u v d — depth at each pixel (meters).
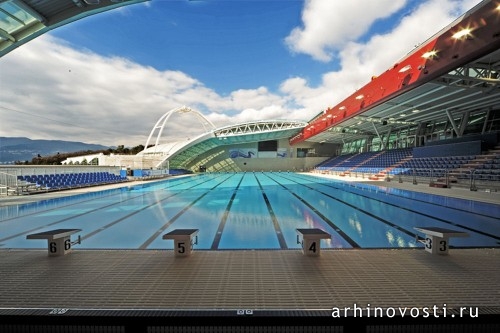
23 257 2.78
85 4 5.37
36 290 2.00
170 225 4.96
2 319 1.60
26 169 12.09
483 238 3.81
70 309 1.67
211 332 1.58
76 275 2.29
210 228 4.69
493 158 10.86
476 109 13.48
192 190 11.79
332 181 16.12
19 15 5.30
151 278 2.21
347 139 31.77
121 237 4.11
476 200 7.00
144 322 1.58
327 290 1.96
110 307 1.74
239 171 36.84
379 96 11.31
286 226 4.82
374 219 5.38
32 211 6.57
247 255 2.79
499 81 8.18
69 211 6.54
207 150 36.38
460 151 13.14
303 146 36.94
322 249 2.99
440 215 5.62
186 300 1.83
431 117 15.96
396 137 22.31
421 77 8.45
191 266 2.49
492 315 1.61
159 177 22.56
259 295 1.89
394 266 2.44
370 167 21.38
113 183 16.09
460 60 6.81
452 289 1.97
